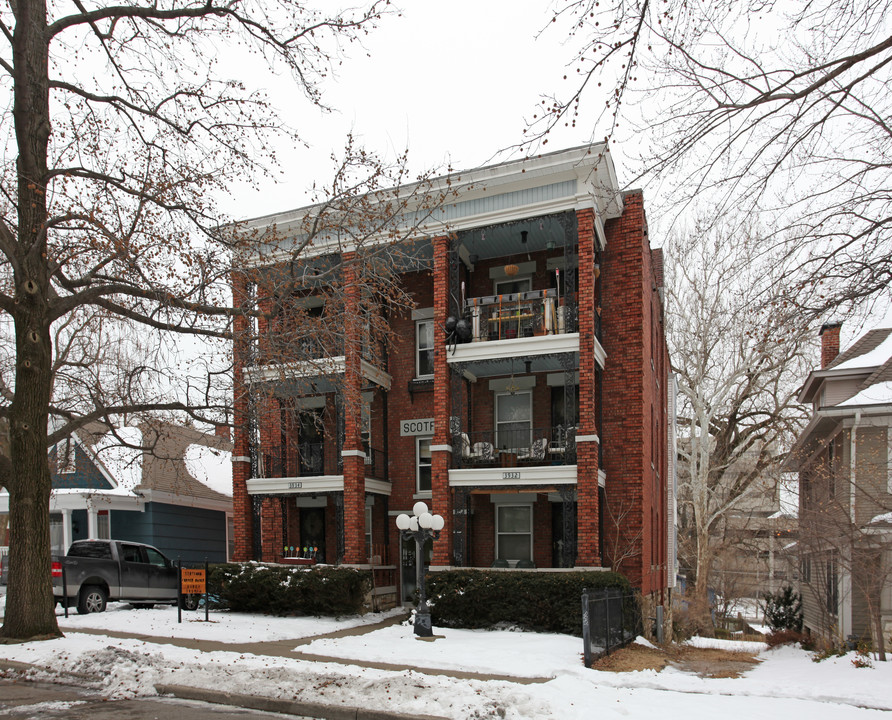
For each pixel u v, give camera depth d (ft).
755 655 57.88
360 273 52.47
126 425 59.47
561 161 54.85
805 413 90.02
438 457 57.06
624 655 43.09
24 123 41.83
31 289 40.96
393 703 27.14
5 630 40.45
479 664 37.22
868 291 22.66
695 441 82.02
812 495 62.34
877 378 61.36
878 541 50.31
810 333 28.04
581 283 54.34
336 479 62.39
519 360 57.88
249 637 44.86
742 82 19.74
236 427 47.98
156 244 42.57
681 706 28.25
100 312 56.90
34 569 41.14
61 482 78.28
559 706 26.66
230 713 27.40
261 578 58.65
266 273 48.42
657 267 78.69
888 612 56.34
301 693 28.71
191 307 42.39
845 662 46.75
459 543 57.21
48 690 31.40
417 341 67.97
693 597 90.12
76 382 57.21
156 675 32.04
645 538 57.72
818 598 63.72
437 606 51.88
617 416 57.98
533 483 54.54
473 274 66.69
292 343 45.75
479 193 58.39
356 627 52.95
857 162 21.88
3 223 45.39
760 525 113.50
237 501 65.21
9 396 56.39
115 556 57.88
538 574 50.16
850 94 20.29
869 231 22.17
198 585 50.90
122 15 43.60
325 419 70.28
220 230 44.96
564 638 46.06
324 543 68.54
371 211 48.70
